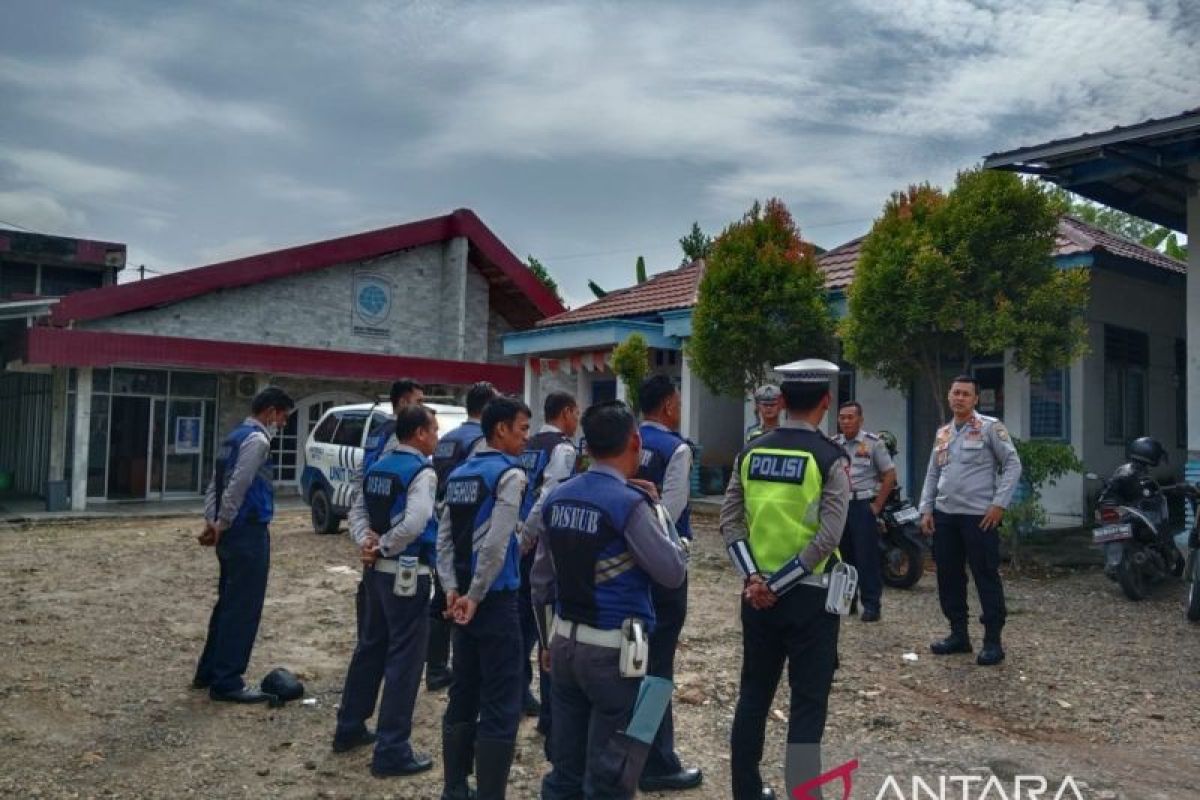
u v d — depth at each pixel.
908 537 9.07
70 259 25.39
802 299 13.45
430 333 24.69
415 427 4.94
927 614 8.09
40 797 4.41
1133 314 13.45
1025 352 10.22
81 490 17.62
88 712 5.61
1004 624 7.05
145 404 19.89
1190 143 9.72
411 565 4.68
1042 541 11.52
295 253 21.92
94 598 8.90
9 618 8.00
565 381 21.42
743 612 4.11
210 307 21.14
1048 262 10.49
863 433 8.00
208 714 5.59
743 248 13.66
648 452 4.73
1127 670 6.43
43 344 16.86
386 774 4.69
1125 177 10.86
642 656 3.33
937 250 10.58
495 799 4.14
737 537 4.25
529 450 5.53
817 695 3.95
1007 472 6.52
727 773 4.73
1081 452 12.26
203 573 10.27
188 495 20.36
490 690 4.22
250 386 21.09
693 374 14.88
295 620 7.98
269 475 5.91
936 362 11.38
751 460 4.19
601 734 3.37
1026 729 5.32
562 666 3.47
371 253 23.22
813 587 3.95
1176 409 14.27
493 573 4.17
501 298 27.14
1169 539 8.88
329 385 22.27
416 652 4.76
